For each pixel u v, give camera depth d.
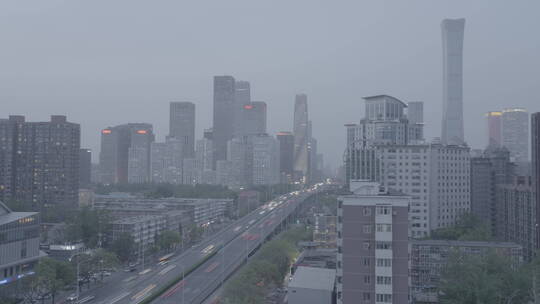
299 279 184.00
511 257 199.12
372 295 136.88
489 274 166.62
